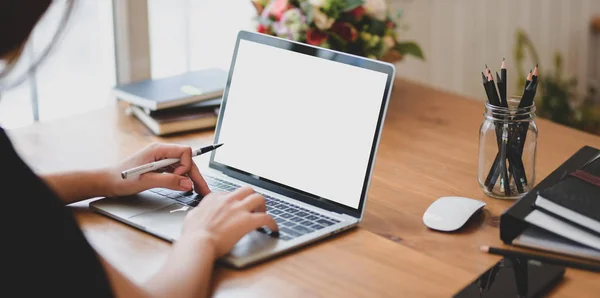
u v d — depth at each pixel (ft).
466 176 4.66
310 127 4.16
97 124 5.52
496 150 4.28
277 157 4.26
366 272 3.41
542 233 3.71
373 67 3.97
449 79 9.31
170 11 6.66
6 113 5.86
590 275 3.41
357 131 3.97
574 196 3.61
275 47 4.40
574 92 10.54
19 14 2.42
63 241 2.66
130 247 3.63
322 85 4.15
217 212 3.51
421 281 3.34
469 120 5.75
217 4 7.01
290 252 3.57
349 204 3.93
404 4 8.40
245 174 4.38
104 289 2.67
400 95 6.35
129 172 4.01
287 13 5.56
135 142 5.19
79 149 5.04
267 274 3.37
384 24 5.82
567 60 10.93
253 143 4.38
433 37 8.91
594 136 5.35
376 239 3.75
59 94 6.12
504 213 3.64
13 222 2.59
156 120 5.31
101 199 4.12
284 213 3.92
